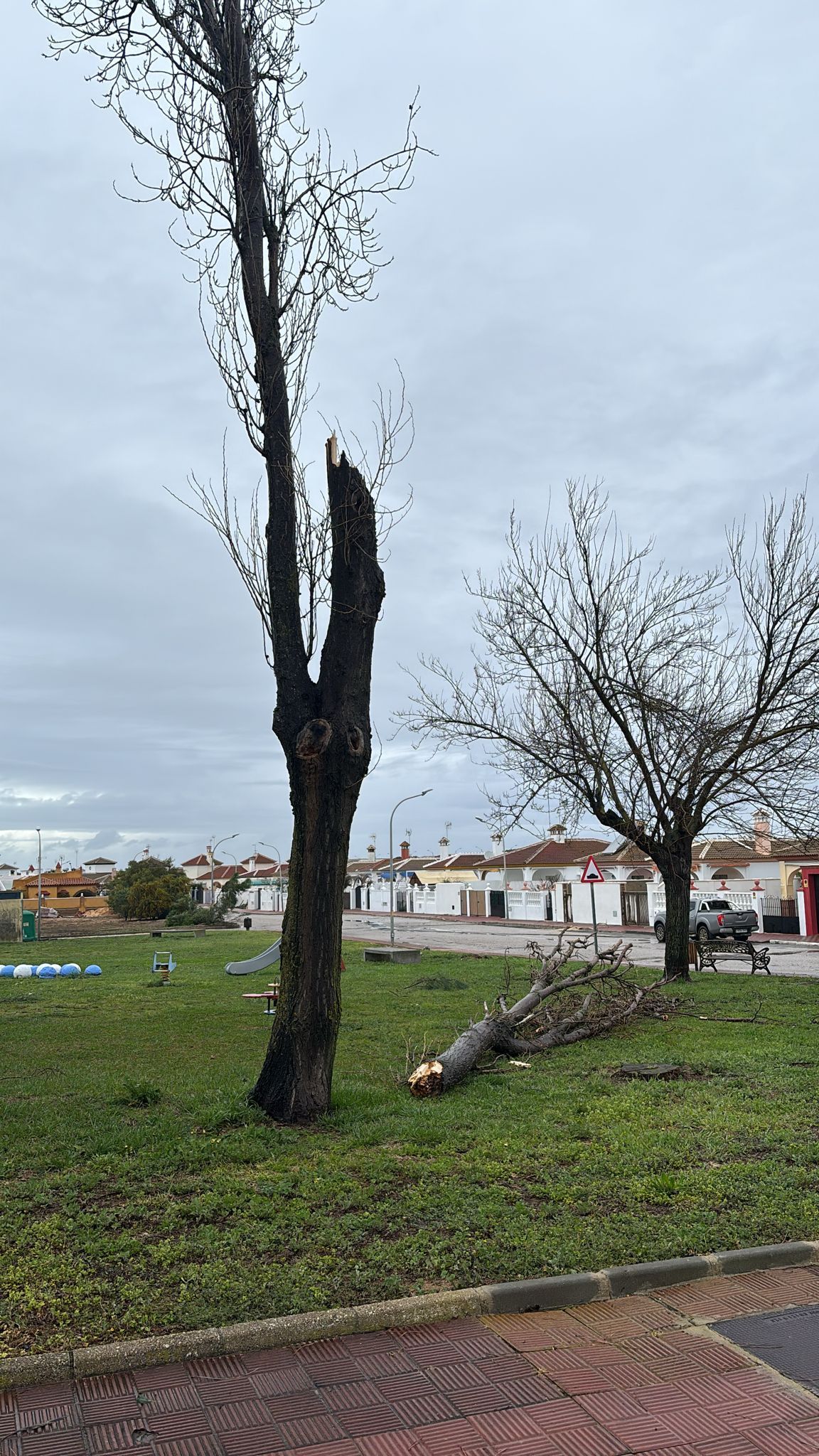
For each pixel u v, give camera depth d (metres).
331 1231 5.51
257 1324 4.41
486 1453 3.57
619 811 20.84
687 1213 5.86
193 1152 7.16
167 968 23.55
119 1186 6.43
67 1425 3.74
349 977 23.03
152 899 71.12
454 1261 5.09
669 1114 8.39
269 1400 3.92
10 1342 4.27
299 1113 8.27
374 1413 3.83
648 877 57.44
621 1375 4.13
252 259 8.80
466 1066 10.10
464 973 23.58
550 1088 9.60
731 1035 13.36
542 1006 14.66
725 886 49.00
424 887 79.38
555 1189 6.29
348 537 8.77
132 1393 3.98
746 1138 7.64
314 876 8.56
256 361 8.79
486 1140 7.54
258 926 61.00
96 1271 5.02
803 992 19.02
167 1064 11.55
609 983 15.66
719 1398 3.95
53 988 22.20
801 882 41.56
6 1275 4.94
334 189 8.87
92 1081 10.27
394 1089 9.66
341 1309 4.55
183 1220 5.75
